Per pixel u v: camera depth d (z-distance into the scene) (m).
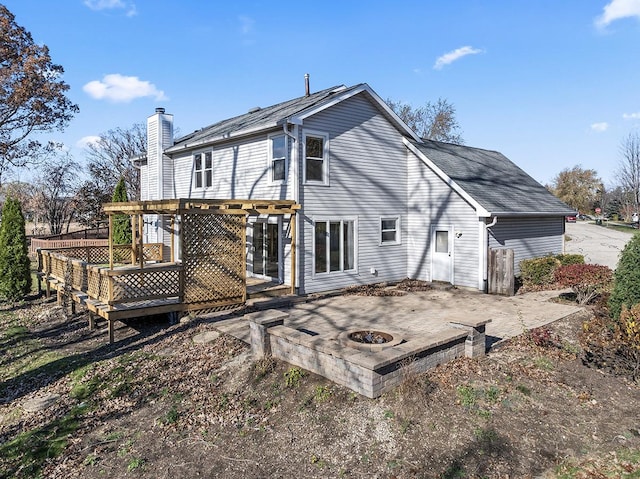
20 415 6.19
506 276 12.46
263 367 6.61
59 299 12.76
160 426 5.49
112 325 8.96
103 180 34.91
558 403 5.49
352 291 12.91
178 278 9.94
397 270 14.85
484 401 5.44
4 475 4.82
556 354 7.06
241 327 8.89
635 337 6.14
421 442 4.68
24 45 28.06
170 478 4.47
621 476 4.13
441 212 14.07
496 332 8.46
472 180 14.55
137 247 15.93
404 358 5.66
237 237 10.82
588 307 10.62
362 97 13.52
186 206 9.77
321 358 6.05
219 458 4.75
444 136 44.44
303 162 12.06
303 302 11.61
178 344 8.32
